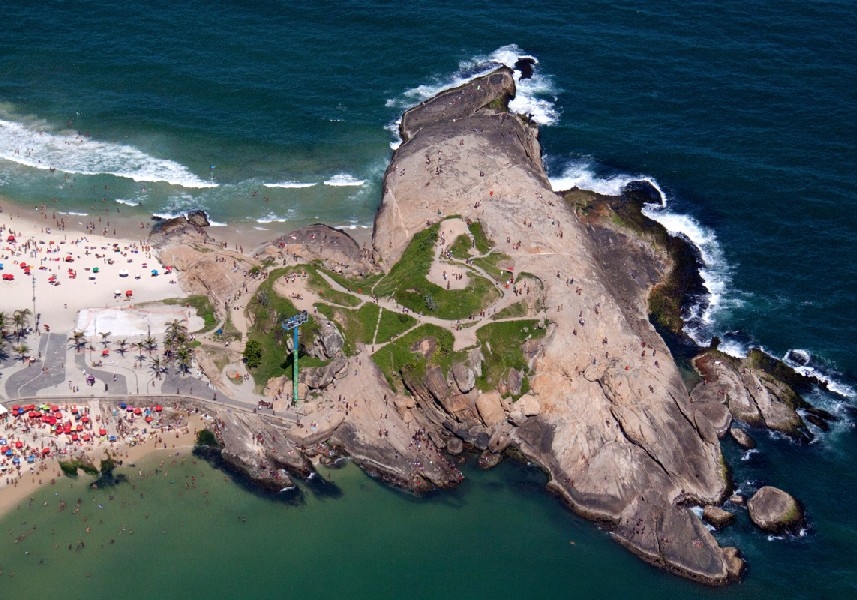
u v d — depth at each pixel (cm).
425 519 17788
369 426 18612
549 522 17750
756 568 17012
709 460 18288
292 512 17762
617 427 18438
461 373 18662
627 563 17138
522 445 18712
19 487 17675
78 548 16988
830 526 17612
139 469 18112
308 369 19150
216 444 18525
